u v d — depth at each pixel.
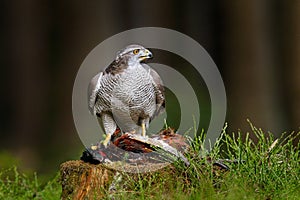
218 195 7.35
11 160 12.52
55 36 20.03
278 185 7.84
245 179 7.68
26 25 20.23
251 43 18.53
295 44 18.14
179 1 21.09
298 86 17.88
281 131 17.53
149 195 7.45
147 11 20.33
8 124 20.28
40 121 20.00
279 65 18.36
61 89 19.95
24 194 9.78
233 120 17.89
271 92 18.14
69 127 19.67
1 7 20.38
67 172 7.88
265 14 18.52
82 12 19.75
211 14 19.98
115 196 7.50
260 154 8.05
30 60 20.20
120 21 20.06
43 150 18.30
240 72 18.50
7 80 20.39
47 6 20.09
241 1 18.67
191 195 7.36
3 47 20.42
